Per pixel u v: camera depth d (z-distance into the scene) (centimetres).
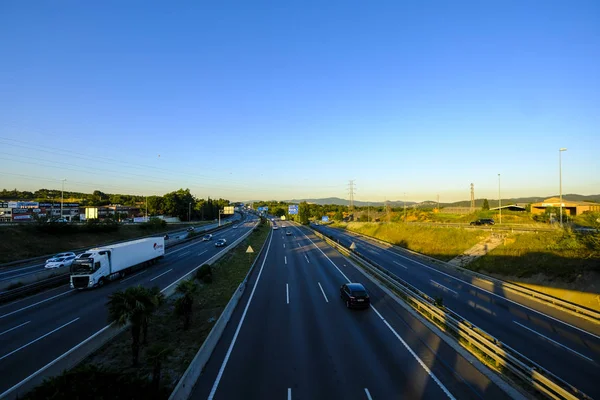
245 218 17925
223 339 1518
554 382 986
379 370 1194
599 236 2345
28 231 4803
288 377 1145
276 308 2033
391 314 1898
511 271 2888
